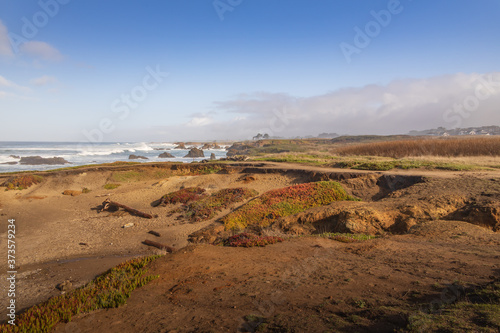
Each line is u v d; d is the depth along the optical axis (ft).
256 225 58.59
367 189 73.41
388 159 109.40
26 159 181.16
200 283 22.38
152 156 260.42
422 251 27.17
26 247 51.90
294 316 14.01
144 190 94.89
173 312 17.12
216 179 99.25
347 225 47.11
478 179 58.23
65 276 37.68
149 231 59.93
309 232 52.16
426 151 128.26
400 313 12.59
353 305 14.74
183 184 96.94
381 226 46.80
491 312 10.98
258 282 21.26
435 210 46.50
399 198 57.26
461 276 18.13
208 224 61.98
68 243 53.98
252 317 14.60
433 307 13.00
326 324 12.49
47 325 17.06
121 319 17.04
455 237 32.63
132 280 24.18
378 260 25.09
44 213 76.13
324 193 69.41
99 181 107.86
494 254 23.89
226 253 31.91
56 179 104.99
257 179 95.45
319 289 18.34
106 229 62.44
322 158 125.29
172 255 31.63
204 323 14.71
